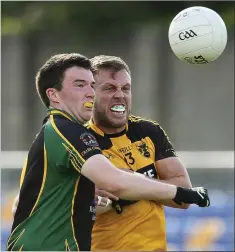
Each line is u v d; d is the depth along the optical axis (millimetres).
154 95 63375
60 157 12547
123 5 53125
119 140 15047
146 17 53531
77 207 12766
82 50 63125
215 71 63000
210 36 14398
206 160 27109
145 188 12641
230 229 24797
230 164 26891
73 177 12719
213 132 62906
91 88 13195
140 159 15023
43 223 12688
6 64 64375
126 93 14898
